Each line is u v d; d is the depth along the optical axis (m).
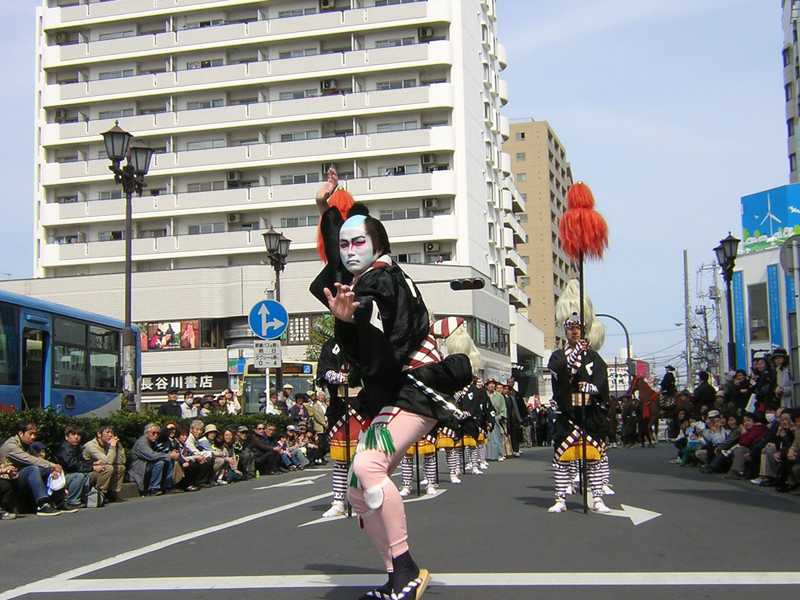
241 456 18.73
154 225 57.34
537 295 93.25
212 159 55.88
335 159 54.66
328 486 15.48
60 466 12.52
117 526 10.31
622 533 8.46
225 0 56.75
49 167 57.69
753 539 8.08
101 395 21.78
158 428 15.63
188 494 15.36
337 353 10.31
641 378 30.44
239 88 56.50
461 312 50.62
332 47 56.47
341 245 5.39
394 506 5.12
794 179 59.66
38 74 59.91
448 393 5.37
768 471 13.75
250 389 34.72
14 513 12.11
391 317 5.21
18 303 18.28
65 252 56.84
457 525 9.20
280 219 55.88
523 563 6.87
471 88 56.91
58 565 7.43
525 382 64.12
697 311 72.62
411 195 53.69
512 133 95.56
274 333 19.55
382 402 5.28
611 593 5.74
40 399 18.97
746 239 46.28
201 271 53.47
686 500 11.62
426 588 5.76
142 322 53.97
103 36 58.88
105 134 18.89
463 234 54.06
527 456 26.42
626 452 25.69
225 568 6.94
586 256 10.20
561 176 103.50
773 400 16.55
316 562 7.13
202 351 53.16
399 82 55.34
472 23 58.09
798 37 58.09
